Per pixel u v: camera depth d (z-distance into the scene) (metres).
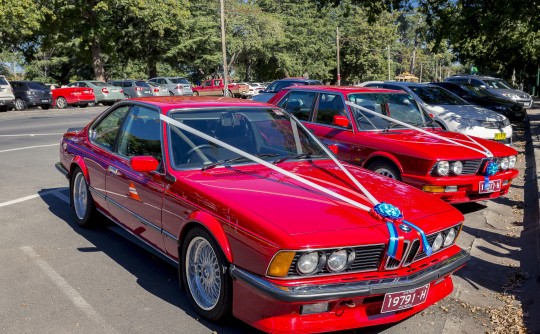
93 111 26.30
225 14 49.47
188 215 3.81
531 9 13.61
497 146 6.97
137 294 4.23
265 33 51.12
